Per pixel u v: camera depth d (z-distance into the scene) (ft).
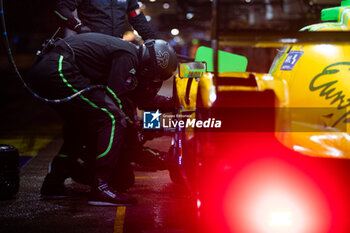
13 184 40.11
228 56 40.73
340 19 34.58
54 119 106.32
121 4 43.55
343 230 26.09
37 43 288.51
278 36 26.89
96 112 37.27
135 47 38.86
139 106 41.88
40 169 52.75
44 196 40.34
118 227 32.35
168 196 41.24
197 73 33.91
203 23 127.34
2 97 157.48
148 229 31.91
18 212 36.14
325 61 30.19
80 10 43.34
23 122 100.73
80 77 37.63
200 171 28.02
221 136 25.96
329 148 26.35
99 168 37.88
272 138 25.98
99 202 37.91
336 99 28.68
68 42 38.17
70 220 34.04
